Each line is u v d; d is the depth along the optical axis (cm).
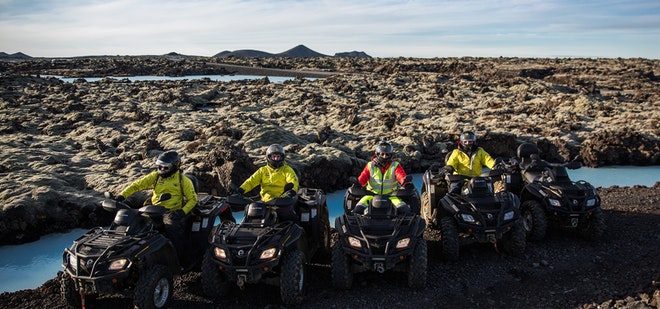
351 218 725
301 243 702
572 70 6228
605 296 644
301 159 1411
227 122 1936
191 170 1285
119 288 613
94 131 1969
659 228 918
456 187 845
